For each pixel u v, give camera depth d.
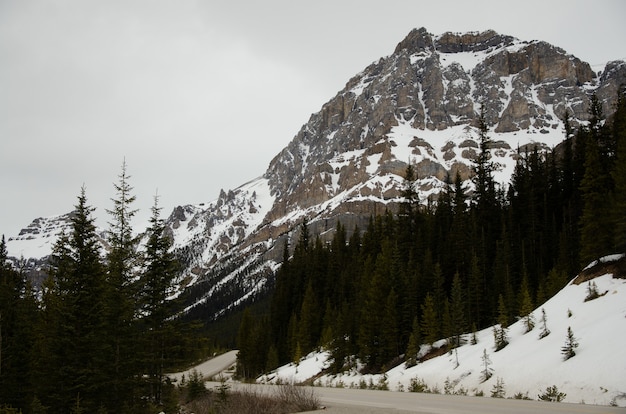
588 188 41.34
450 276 62.47
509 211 66.88
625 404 17.72
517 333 32.59
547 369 24.06
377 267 59.75
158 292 31.09
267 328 93.44
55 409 25.42
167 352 31.23
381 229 84.06
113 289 27.97
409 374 38.81
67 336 25.69
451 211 79.69
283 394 24.19
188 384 34.75
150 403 29.92
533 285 53.91
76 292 26.36
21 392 28.50
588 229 39.78
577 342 24.66
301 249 111.56
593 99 64.75
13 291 33.28
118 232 30.59
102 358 25.98
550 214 66.75
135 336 29.27
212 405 27.02
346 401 24.34
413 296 54.19
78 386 24.38
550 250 58.97
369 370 51.62
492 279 56.44
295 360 71.88
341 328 59.00
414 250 67.31
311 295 79.69
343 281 81.06
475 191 73.25
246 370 85.56
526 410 16.44
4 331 29.52
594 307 28.12
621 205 34.34
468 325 50.41
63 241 26.59
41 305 31.47
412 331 52.03
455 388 29.17
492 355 30.89
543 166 74.44
